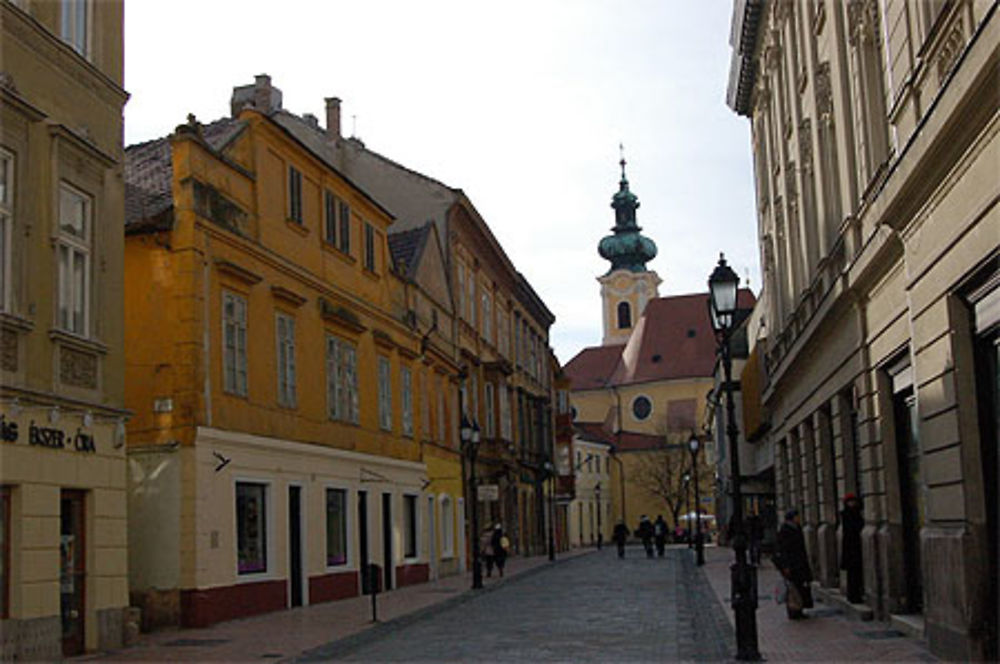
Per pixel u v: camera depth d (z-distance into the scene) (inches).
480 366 1825.8
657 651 633.0
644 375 4133.9
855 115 738.2
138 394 842.8
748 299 3609.7
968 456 492.4
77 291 664.4
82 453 648.4
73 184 659.4
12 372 584.4
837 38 770.8
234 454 891.4
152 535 826.2
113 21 721.0
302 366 1052.5
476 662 599.8
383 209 1306.6
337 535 1117.1
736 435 628.4
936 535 529.3
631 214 4785.9
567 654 628.1
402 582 1294.3
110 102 710.5
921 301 550.9
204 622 816.3
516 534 2112.5
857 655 559.8
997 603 478.0
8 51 597.6
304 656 644.1
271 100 1615.4
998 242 426.6
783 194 1118.4
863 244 721.0
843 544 789.2
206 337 863.7
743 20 1254.9
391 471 1286.9
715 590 1134.4
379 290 1300.4
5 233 590.2
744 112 1462.8
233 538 879.1
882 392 698.2
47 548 604.4
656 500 3865.7
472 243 1830.7
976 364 496.7
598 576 1450.5
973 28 443.2
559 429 2711.6
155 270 853.8
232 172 933.8
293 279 1043.3
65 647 639.1
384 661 613.3
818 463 967.0
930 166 494.3
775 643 637.3
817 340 916.6
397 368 1346.0
